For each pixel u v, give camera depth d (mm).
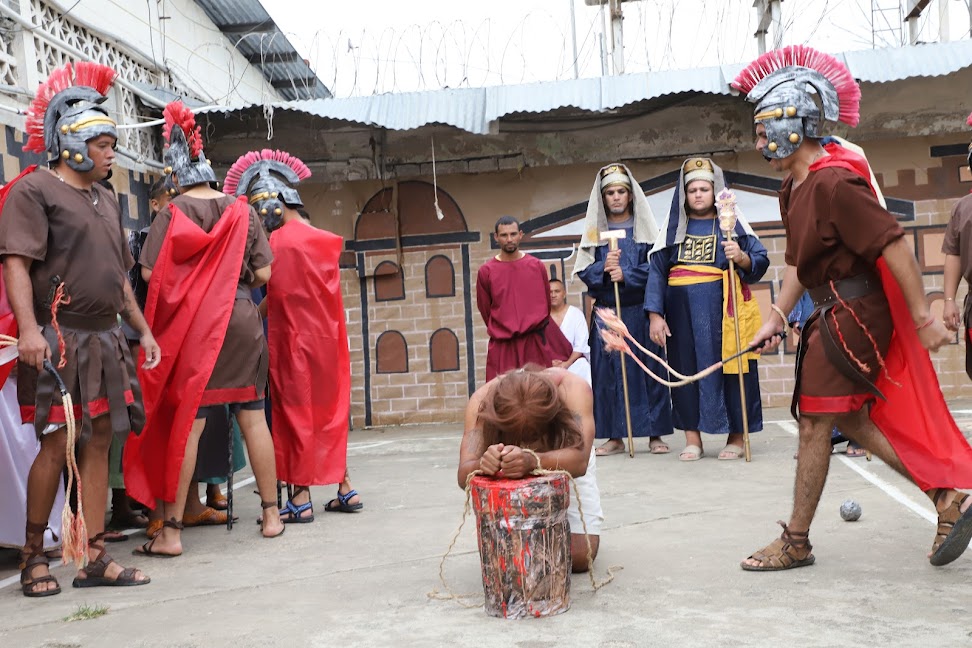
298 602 3404
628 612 3066
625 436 7129
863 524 4234
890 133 9703
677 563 3705
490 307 6742
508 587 3035
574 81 8844
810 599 3127
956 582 3260
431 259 10234
